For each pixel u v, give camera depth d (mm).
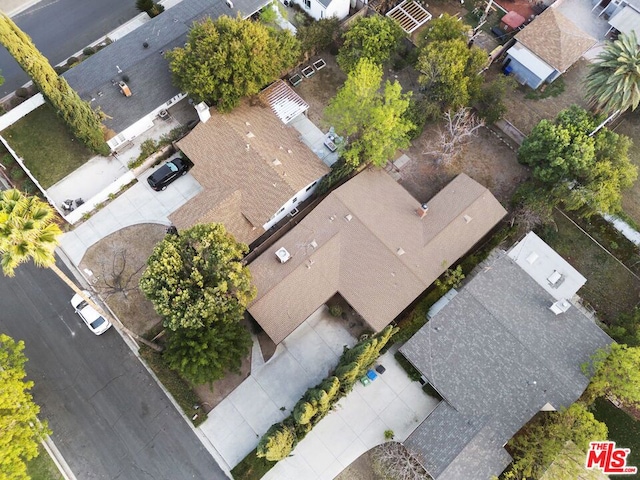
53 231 33219
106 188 51812
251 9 60031
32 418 41188
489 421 41906
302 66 61469
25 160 53938
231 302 40844
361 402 46000
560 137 49844
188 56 51094
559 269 48781
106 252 50938
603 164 48875
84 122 48875
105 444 43875
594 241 52844
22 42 42750
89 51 60531
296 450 43875
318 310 49406
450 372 43969
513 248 49812
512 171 56719
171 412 45281
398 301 46625
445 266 48438
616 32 62875
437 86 54094
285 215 53188
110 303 48781
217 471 43344
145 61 55188
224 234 42000
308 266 46906
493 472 40875
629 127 58562
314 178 51469
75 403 45188
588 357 44062
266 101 56188
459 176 53500
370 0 63219
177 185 54281
